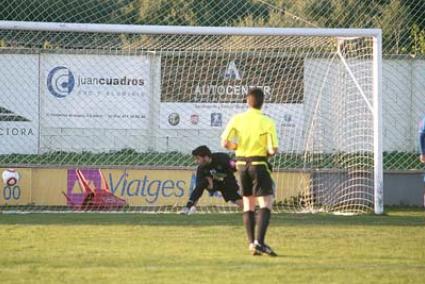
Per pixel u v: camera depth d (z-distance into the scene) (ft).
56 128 178.70
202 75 177.17
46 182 152.46
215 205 154.71
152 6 211.41
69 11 207.10
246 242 107.55
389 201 159.12
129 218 135.23
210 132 177.88
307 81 171.42
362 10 217.97
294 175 156.15
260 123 98.17
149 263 89.92
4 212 143.54
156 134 178.19
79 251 98.53
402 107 183.52
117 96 178.19
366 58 159.63
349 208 154.30
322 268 87.25
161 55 177.17
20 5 201.16
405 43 216.33
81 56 177.99
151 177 154.30
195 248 101.96
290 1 214.69
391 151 182.70
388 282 79.66
